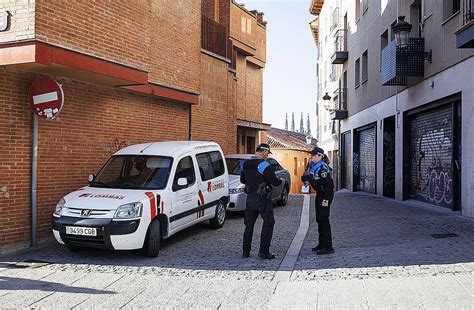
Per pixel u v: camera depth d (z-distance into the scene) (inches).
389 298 201.9
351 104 929.5
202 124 587.5
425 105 522.3
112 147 410.3
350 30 938.1
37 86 313.6
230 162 525.3
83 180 374.3
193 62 536.7
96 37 330.3
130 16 366.3
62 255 303.0
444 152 487.5
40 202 335.0
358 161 906.1
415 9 568.7
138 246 283.1
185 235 375.9
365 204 576.1
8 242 310.7
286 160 1573.6
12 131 313.1
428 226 372.2
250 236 295.9
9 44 285.9
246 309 197.3
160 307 200.7
